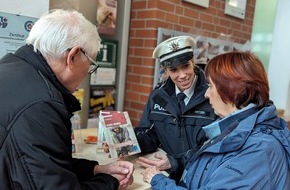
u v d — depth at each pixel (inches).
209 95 40.6
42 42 34.2
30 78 33.1
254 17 138.3
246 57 38.4
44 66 34.4
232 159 35.1
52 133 31.4
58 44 33.9
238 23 128.5
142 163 52.7
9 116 30.5
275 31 136.7
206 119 57.6
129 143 54.0
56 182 30.7
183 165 53.0
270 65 138.9
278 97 136.6
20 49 36.3
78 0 82.0
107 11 92.0
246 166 33.8
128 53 102.0
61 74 35.6
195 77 60.6
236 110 38.4
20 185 30.0
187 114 59.1
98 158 54.4
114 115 54.9
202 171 39.0
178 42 58.0
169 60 57.9
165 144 61.2
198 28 109.3
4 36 64.0
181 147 59.2
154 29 94.6
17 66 34.1
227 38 121.3
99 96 95.2
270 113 36.5
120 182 42.1
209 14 112.6
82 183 37.3
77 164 44.6
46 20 35.2
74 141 56.7
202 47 108.5
